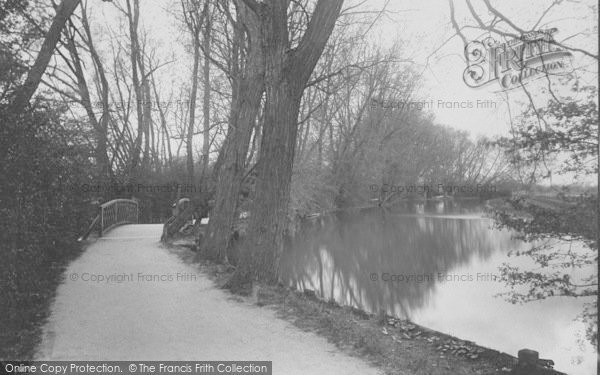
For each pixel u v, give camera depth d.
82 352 5.52
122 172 24.98
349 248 25.16
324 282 17.58
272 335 6.25
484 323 11.08
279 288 8.65
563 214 7.58
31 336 6.02
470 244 23.41
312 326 6.65
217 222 12.38
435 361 5.85
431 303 13.54
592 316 7.82
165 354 5.50
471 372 5.56
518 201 8.11
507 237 23.94
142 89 28.48
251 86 12.38
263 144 8.97
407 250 23.77
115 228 19.80
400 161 43.59
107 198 21.98
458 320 11.52
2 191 6.08
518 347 9.30
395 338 6.84
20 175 6.54
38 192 7.45
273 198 8.87
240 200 19.02
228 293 8.64
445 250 22.81
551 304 12.02
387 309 13.09
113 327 6.52
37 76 7.38
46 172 8.12
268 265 8.87
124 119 26.66
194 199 18.69
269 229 8.86
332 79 16.39
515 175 8.14
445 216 38.31
